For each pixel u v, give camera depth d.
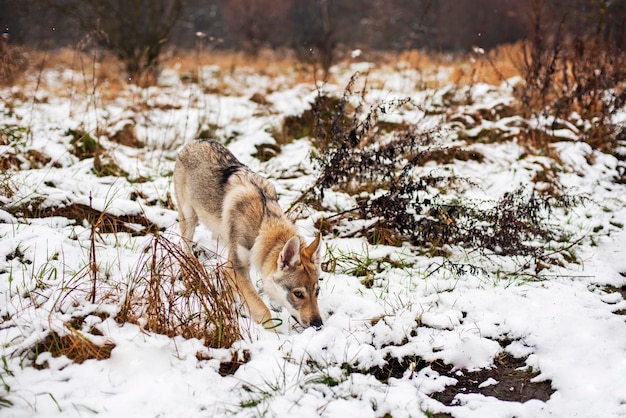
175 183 5.59
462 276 5.21
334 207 6.36
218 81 13.54
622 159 8.42
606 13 11.31
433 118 8.98
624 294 5.02
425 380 3.81
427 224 5.62
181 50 18.17
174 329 3.89
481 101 10.05
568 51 10.34
